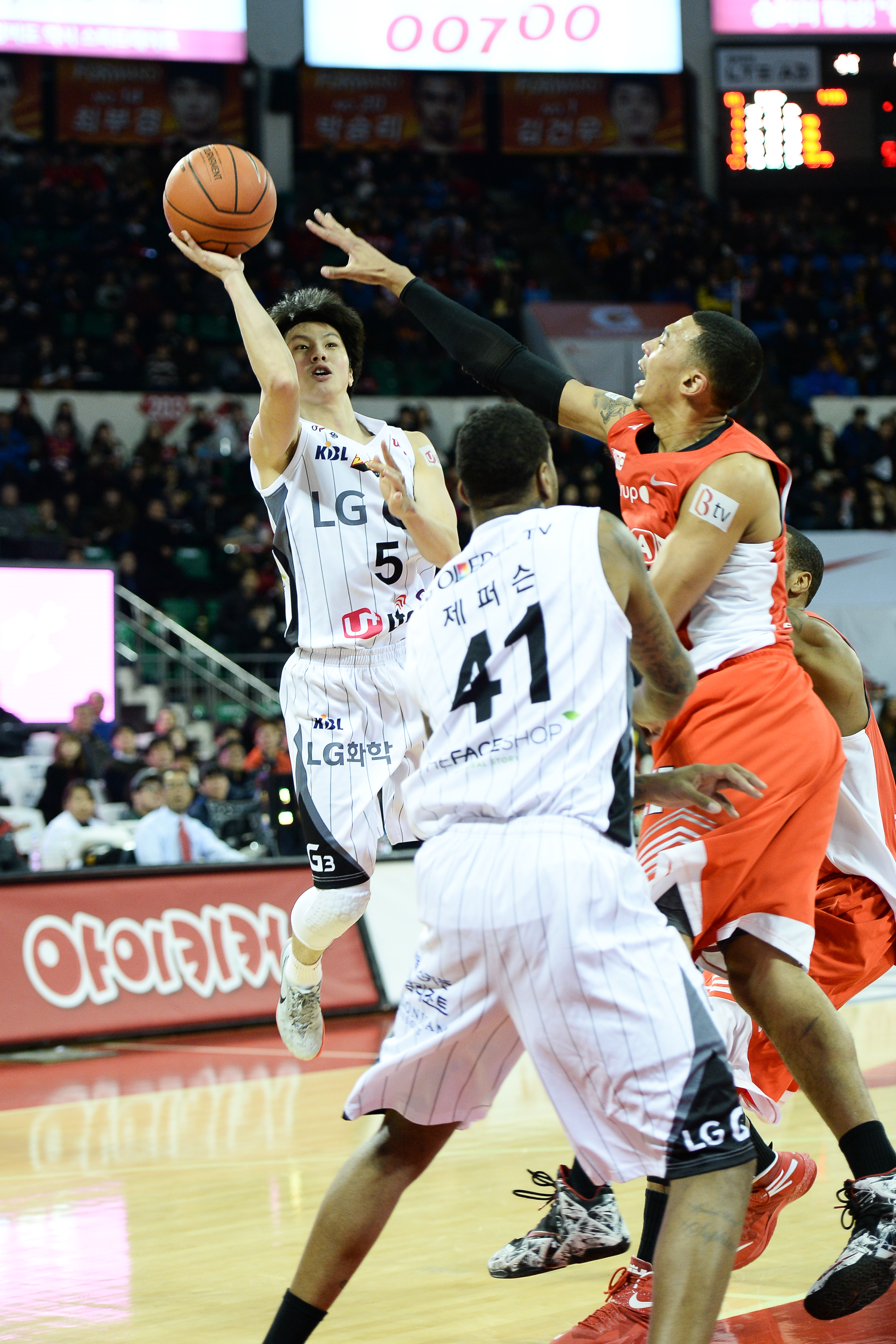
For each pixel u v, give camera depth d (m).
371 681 4.90
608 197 28.94
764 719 3.67
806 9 29.59
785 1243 4.46
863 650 19.64
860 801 4.38
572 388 4.45
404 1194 5.17
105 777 13.78
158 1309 3.89
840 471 22.95
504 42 28.69
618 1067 2.79
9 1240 4.65
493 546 3.10
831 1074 3.52
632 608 3.10
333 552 4.85
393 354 24.33
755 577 3.79
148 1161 5.86
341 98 28.11
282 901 10.70
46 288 23.31
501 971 2.86
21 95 26.25
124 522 18.97
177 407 21.91
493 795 2.91
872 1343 3.46
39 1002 9.34
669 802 3.40
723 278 26.50
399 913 11.12
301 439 4.84
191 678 17.81
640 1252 3.69
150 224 25.50
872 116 29.84
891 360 26.45
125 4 26.55
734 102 29.53
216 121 27.31
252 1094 7.54
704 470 3.73
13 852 11.60
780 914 3.61
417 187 27.84
